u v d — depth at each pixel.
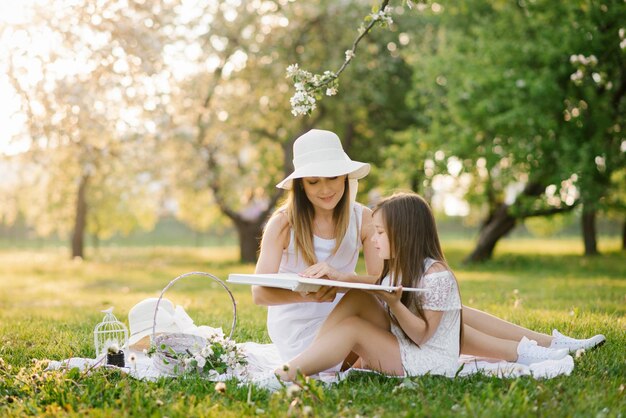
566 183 14.77
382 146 20.62
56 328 5.58
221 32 17.62
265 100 18.95
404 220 3.46
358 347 3.48
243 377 3.52
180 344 3.79
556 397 2.93
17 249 36.16
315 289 3.36
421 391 3.08
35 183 24.72
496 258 17.94
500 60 14.61
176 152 18.56
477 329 3.92
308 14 18.08
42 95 9.49
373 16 4.39
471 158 15.34
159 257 27.05
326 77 4.38
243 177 19.86
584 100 14.36
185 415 2.80
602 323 5.19
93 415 2.83
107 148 13.41
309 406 2.79
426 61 16.05
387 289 3.25
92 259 25.33
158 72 10.40
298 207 3.90
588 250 22.02
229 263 20.66
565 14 14.11
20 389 3.28
